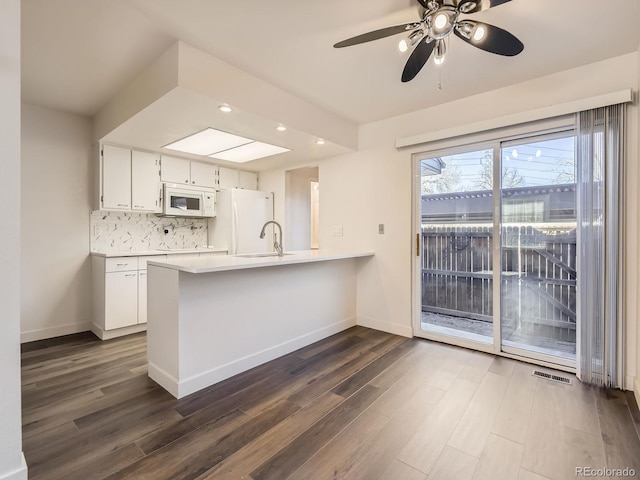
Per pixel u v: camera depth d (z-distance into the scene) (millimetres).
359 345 3146
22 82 2695
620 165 2232
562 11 1798
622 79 2256
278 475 1441
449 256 3232
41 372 2514
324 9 1797
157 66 2307
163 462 1521
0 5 1285
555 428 1795
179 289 2125
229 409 1984
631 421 1854
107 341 3252
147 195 3797
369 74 2527
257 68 2438
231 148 3654
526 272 2799
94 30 1981
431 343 3203
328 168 4082
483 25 1577
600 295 2297
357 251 3721
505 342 2896
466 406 2025
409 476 1438
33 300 3285
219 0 1719
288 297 2957
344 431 1766
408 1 1730
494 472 1465
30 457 1545
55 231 3408
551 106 2479
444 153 3189
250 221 4492
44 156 3322
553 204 2656
